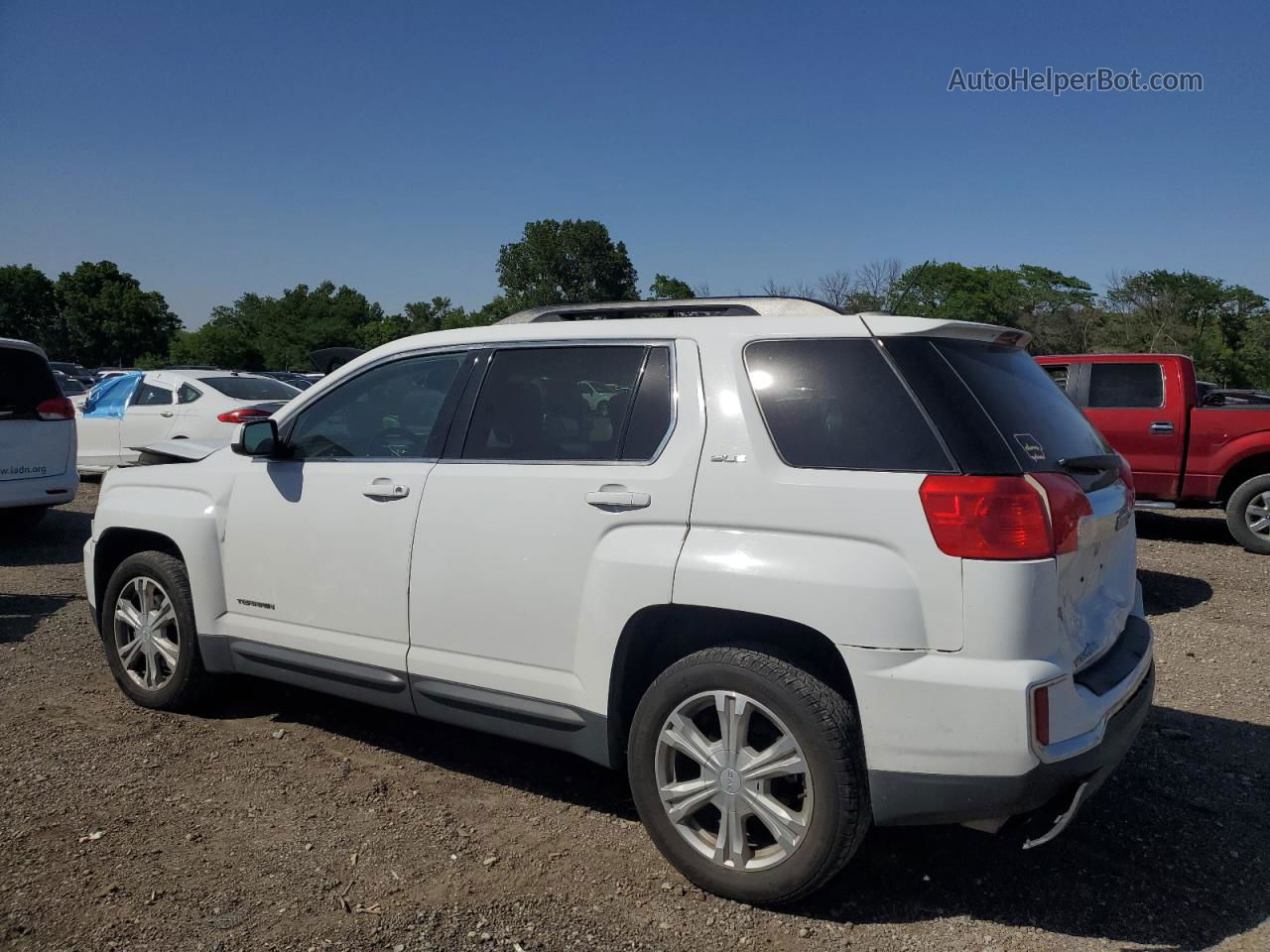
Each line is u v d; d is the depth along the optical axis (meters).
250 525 4.32
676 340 3.40
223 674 4.65
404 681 3.84
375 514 3.90
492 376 3.80
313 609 4.11
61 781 3.94
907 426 2.94
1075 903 3.15
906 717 2.78
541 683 3.47
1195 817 3.77
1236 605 7.23
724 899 3.13
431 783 4.03
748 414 3.16
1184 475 9.68
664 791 3.19
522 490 3.52
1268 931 2.99
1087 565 3.09
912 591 2.79
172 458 4.90
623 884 3.23
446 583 3.68
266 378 13.52
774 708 2.95
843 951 2.86
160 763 4.16
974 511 2.75
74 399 13.48
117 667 4.90
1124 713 3.09
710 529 3.13
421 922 2.97
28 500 8.84
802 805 3.05
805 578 2.90
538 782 4.06
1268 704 5.04
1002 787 2.71
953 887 3.25
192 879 3.20
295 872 3.27
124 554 5.08
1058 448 3.17
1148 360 9.96
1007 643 2.72
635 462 3.33
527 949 2.85
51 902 3.03
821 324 3.21
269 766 4.16
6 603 6.90
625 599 3.23
